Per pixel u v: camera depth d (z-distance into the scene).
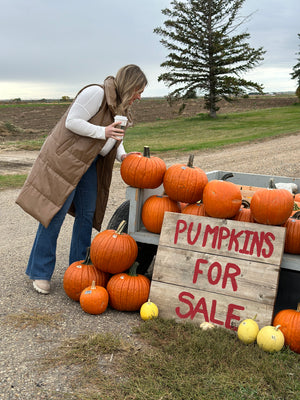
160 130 30.02
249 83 41.91
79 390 2.35
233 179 5.77
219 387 2.38
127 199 3.60
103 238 3.40
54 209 3.40
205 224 3.29
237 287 3.07
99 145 3.40
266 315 2.95
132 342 2.89
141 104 63.97
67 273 3.51
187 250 3.29
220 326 3.06
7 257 4.81
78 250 4.01
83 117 3.34
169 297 3.26
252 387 2.40
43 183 3.42
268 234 3.09
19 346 2.79
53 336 2.93
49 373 2.50
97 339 2.84
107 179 3.91
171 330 3.05
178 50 43.66
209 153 17.25
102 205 4.03
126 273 3.48
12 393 2.30
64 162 3.38
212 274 3.17
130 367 2.56
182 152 17.58
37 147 19.28
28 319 3.16
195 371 2.52
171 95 44.31
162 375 2.48
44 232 3.57
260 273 3.04
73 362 2.61
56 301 3.53
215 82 41.16
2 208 7.66
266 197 3.09
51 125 32.53
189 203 3.60
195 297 3.18
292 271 3.81
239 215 3.42
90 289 3.30
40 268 3.66
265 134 24.95
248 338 2.85
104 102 3.43
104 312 3.37
